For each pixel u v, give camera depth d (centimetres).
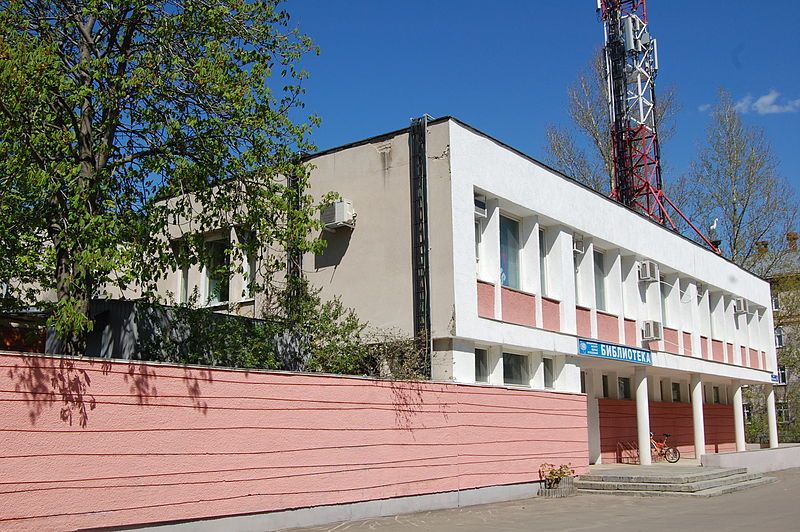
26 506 866
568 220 2083
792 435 4481
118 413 967
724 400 3603
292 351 1534
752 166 4503
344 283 1783
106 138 1223
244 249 1300
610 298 2334
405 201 1731
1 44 1012
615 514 1442
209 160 1255
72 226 1056
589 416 2450
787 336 4841
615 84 3619
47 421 896
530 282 1938
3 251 1248
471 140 1753
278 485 1155
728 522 1325
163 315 1389
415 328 1658
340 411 1278
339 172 1844
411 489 1402
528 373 1939
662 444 2770
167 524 1002
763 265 4628
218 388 1092
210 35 1241
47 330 1342
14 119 1042
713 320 3145
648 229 2534
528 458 1764
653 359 2455
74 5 1225
